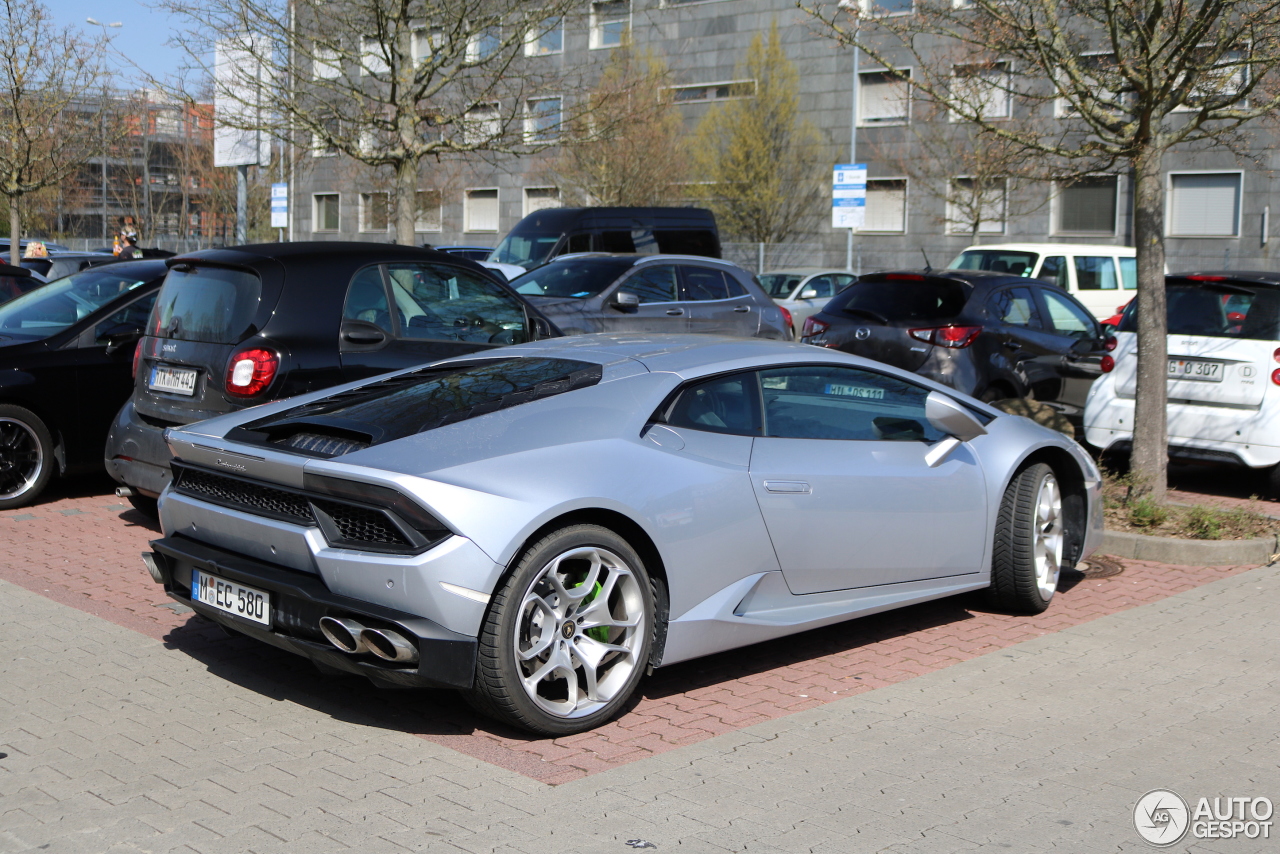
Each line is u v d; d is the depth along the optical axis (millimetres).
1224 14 7367
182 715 4383
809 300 22312
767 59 35250
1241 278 8961
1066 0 8039
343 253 7000
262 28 14383
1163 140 7863
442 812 3555
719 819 3523
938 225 33719
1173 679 4918
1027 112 16531
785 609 4898
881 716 4445
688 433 4656
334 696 4617
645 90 28547
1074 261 18672
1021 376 10086
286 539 4207
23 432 8180
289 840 3354
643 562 4438
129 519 7934
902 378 5527
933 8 8445
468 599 3910
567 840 3373
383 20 13602
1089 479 6293
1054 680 4898
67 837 3365
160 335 6977
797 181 35656
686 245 19359
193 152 45125
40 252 24703
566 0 14312
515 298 7844
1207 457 8859
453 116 14727
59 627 5473
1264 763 4020
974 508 5562
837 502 4953
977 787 3781
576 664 4246
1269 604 6148
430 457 4098
